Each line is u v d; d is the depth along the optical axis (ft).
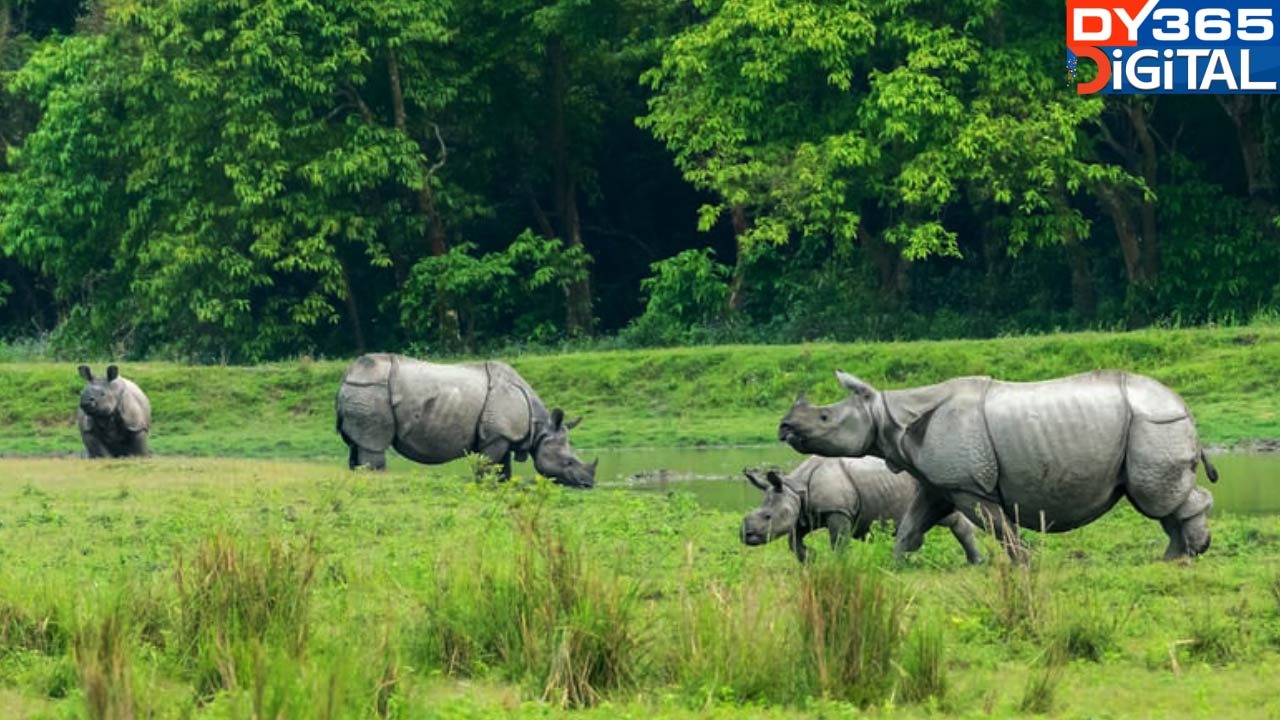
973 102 433.89
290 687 99.19
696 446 344.08
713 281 476.13
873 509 175.83
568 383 403.34
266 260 490.08
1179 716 107.24
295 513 212.84
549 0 501.97
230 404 402.31
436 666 122.31
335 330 523.70
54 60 511.40
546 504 216.33
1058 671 117.80
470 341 496.64
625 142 563.07
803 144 438.81
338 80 481.46
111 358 504.43
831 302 464.24
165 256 475.72
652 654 120.06
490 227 554.46
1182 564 162.30
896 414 167.53
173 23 472.44
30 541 188.55
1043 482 163.53
